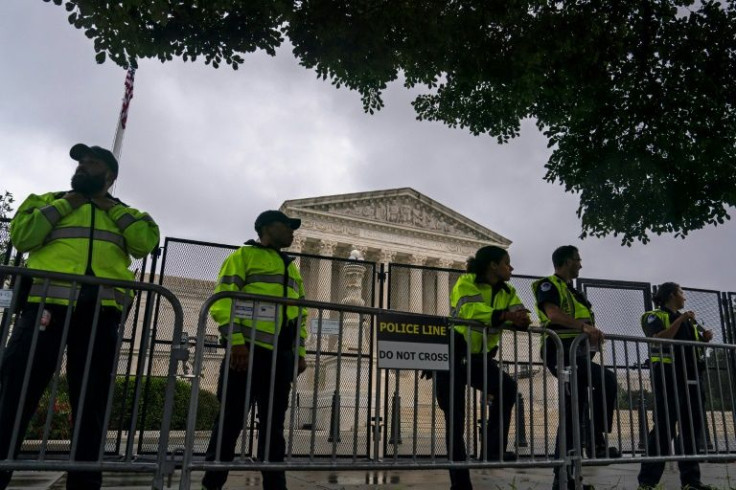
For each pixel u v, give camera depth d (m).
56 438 9.15
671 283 6.52
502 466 4.37
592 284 10.43
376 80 8.23
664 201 8.97
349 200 50.41
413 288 45.91
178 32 6.68
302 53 7.48
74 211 3.95
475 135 10.01
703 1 8.16
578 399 5.23
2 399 3.46
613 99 8.69
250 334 4.19
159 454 3.59
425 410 15.03
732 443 8.05
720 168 8.69
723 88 8.33
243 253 4.57
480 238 54.53
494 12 7.49
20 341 3.54
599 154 9.10
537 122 9.61
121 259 4.05
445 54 7.89
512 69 8.12
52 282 3.70
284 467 3.77
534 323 10.22
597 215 9.40
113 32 6.17
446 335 4.51
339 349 4.25
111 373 3.68
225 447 4.19
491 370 4.70
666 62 8.48
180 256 8.84
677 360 5.95
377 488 5.75
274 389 4.28
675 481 6.59
